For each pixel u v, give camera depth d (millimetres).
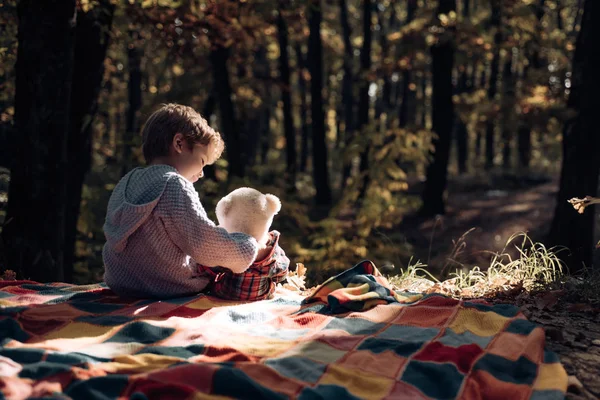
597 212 14117
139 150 10328
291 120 21250
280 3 13523
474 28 15461
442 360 2547
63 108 5871
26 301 3322
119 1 7496
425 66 19828
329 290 3498
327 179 20250
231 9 9203
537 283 4719
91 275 9336
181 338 2697
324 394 2207
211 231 3150
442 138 16750
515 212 16859
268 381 2271
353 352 2609
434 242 14414
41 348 2500
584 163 9758
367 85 20156
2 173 6031
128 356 2412
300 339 2746
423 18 17000
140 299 3381
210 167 13367
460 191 20938
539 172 23969
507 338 2740
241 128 21078
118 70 17297
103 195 10859
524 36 18047
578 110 9812
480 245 14055
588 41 9742
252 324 3059
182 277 3334
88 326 2840
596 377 2729
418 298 3521
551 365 2549
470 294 4672
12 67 8164
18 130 5797
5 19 7820
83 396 2045
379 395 2279
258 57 22953
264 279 3512
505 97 16875
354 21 28641
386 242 10703
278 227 12422
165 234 3203
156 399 2080
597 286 4449
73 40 5922
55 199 5883
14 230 5797
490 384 2387
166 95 14531
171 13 8578
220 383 2152
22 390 2010
